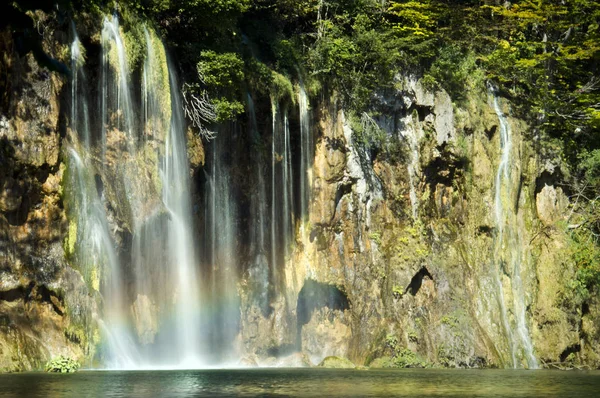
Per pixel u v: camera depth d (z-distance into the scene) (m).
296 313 68.56
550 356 77.19
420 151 76.19
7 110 48.78
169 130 59.38
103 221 53.75
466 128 78.81
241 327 66.19
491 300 76.06
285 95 69.31
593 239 83.12
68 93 52.94
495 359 73.19
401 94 75.75
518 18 88.44
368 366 68.75
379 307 71.19
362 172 72.81
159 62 59.16
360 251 71.81
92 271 52.12
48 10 28.98
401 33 79.12
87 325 50.31
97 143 55.03
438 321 72.50
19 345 46.50
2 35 48.47
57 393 35.31
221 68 62.22
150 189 57.41
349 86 73.31
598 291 80.38
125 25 57.34
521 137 82.94
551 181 84.50
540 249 81.19
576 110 87.06
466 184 78.25
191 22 63.41
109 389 37.50
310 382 45.34
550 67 89.06
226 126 66.56
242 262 67.50
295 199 71.06
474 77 81.31
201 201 64.81
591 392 42.50
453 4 84.62
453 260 75.00
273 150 69.00
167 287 59.62
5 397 33.62
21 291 47.78
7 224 48.22
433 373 58.38
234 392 38.06
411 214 75.00
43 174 50.06
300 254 70.31
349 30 78.12
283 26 75.44
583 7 89.62
